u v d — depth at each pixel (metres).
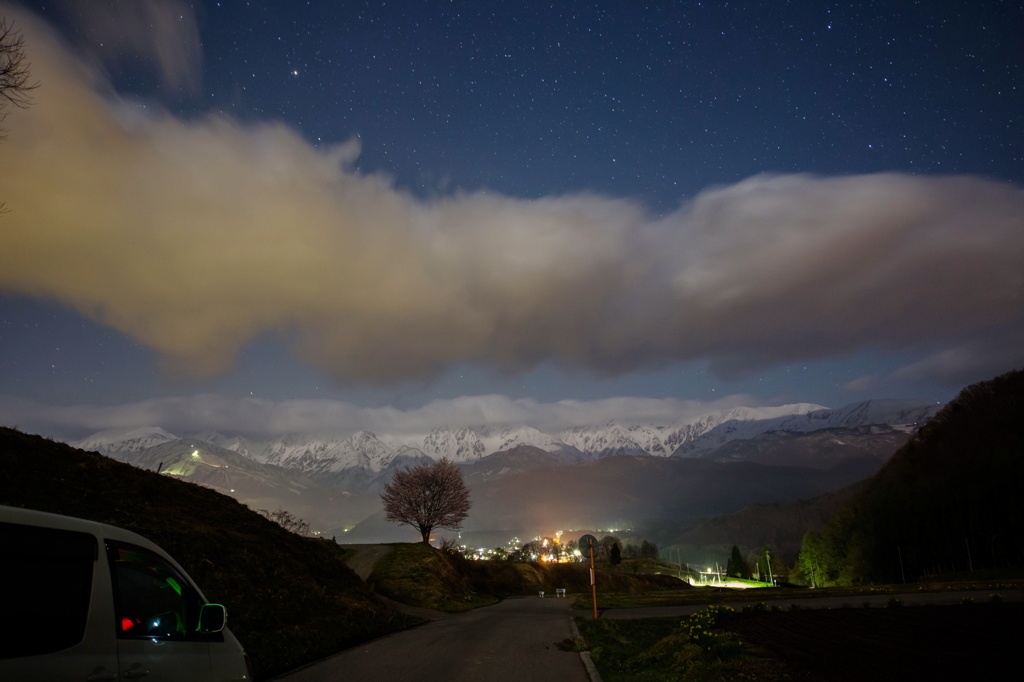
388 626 21.84
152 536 16.17
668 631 22.98
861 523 143.50
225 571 16.94
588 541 26.77
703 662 13.57
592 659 15.73
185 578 6.54
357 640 18.34
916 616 22.61
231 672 6.69
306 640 16.02
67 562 5.00
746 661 13.38
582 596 50.47
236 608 15.59
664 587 96.75
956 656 14.26
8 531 4.56
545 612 32.78
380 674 13.10
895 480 149.50
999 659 13.83
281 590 18.34
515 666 14.45
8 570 4.49
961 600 28.00
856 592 40.78
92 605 5.08
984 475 121.44
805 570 158.88
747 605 31.56
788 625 20.97
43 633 4.60
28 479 15.82
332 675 12.88
